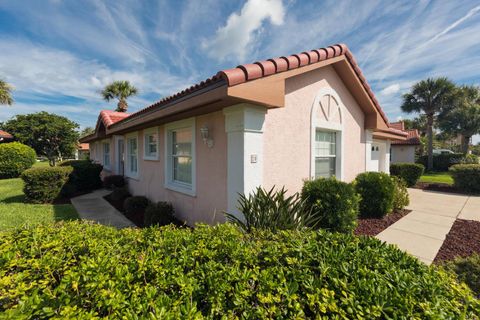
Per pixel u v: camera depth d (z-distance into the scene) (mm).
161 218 6258
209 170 5672
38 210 7918
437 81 19531
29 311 1491
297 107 5902
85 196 10688
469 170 11484
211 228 2854
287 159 5617
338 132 7430
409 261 2152
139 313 1532
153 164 8562
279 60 4371
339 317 1494
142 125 7961
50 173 9266
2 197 10148
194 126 6141
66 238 2568
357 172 8273
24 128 26906
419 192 11734
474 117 22688
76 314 1492
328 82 6887
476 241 5113
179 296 1690
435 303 1586
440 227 6113
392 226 6188
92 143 20719
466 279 2998
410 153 23625
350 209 5113
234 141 4707
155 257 2057
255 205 4078
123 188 10391
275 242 2432
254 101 4031
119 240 2543
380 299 1565
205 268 1937
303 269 1938
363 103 8172
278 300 1586
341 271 1878
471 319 1563
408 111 21594
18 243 2451
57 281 1982
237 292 1662
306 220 4355
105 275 1800
